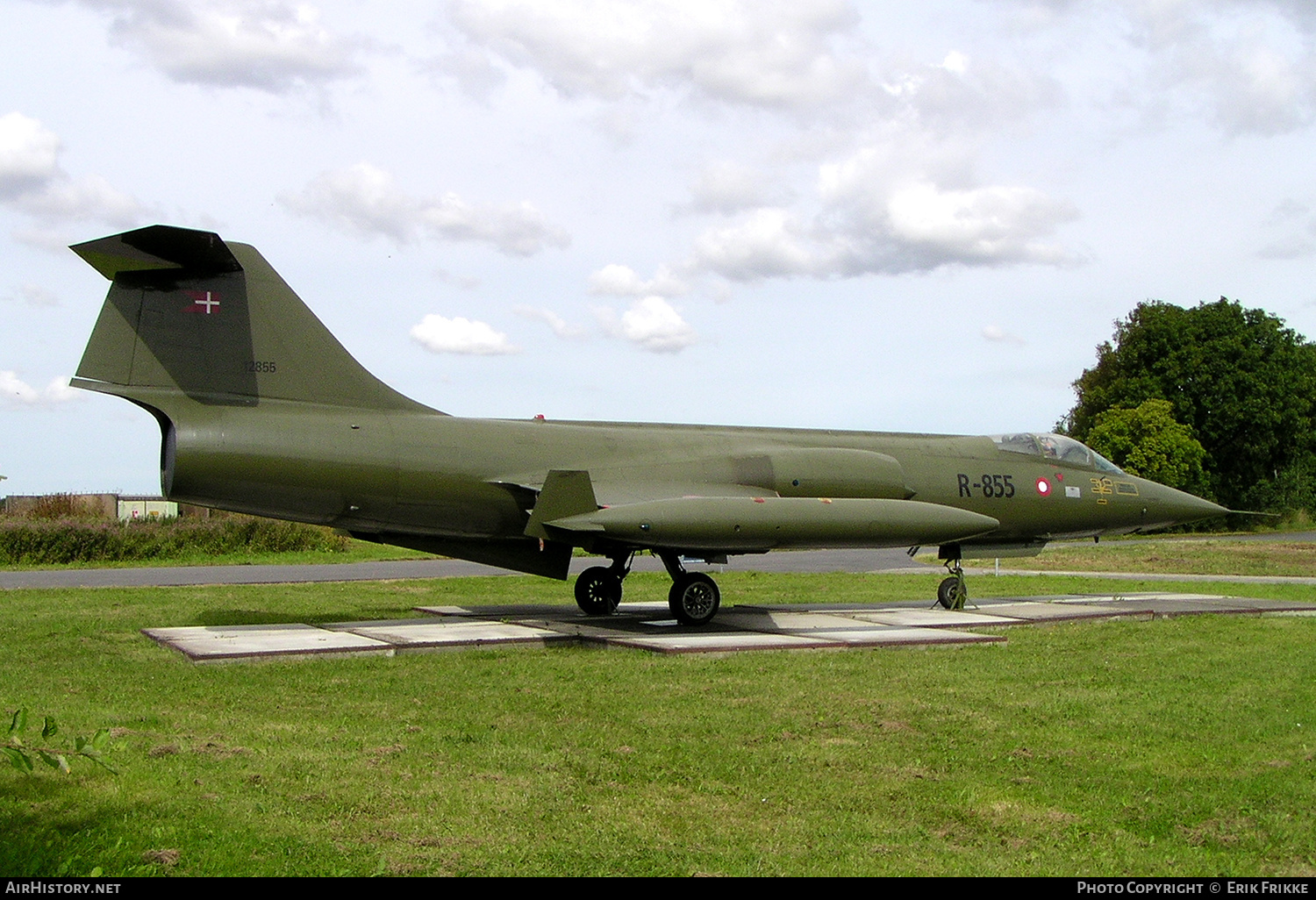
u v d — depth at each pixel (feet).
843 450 48.85
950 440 53.93
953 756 22.26
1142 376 179.42
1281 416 178.40
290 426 39.93
